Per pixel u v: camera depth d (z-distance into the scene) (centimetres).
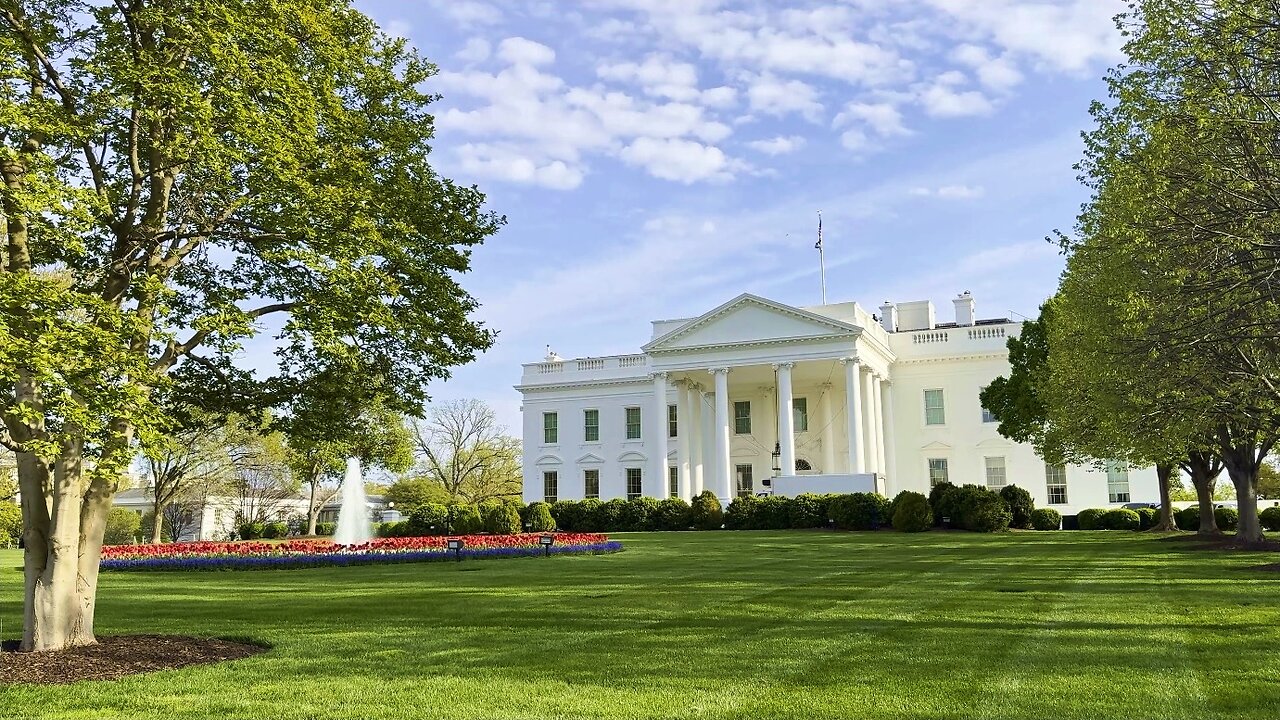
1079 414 2764
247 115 997
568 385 6162
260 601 1587
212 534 7719
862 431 4903
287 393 1305
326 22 1192
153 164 1071
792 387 5791
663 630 1127
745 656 937
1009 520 3903
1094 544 2825
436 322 1302
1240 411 2012
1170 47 1639
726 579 1805
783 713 709
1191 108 1557
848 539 3319
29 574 1049
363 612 1386
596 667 900
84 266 1124
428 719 719
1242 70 1588
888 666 870
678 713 717
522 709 741
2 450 3791
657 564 2259
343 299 1108
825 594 1485
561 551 2741
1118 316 1958
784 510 4350
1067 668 844
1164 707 698
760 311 5122
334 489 9212
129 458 923
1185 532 3656
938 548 2723
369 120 1318
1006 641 991
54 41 1027
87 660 977
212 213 1159
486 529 4297
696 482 5603
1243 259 1558
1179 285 1656
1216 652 905
